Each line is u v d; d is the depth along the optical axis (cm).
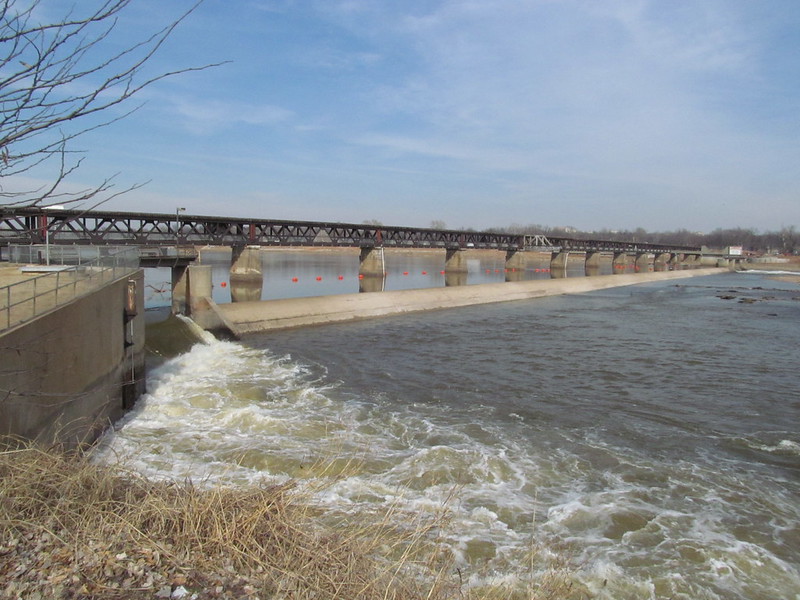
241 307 3891
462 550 1122
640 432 1922
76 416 1520
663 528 1280
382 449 1708
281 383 2456
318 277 8162
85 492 771
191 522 711
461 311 5253
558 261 12194
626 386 2511
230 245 6438
